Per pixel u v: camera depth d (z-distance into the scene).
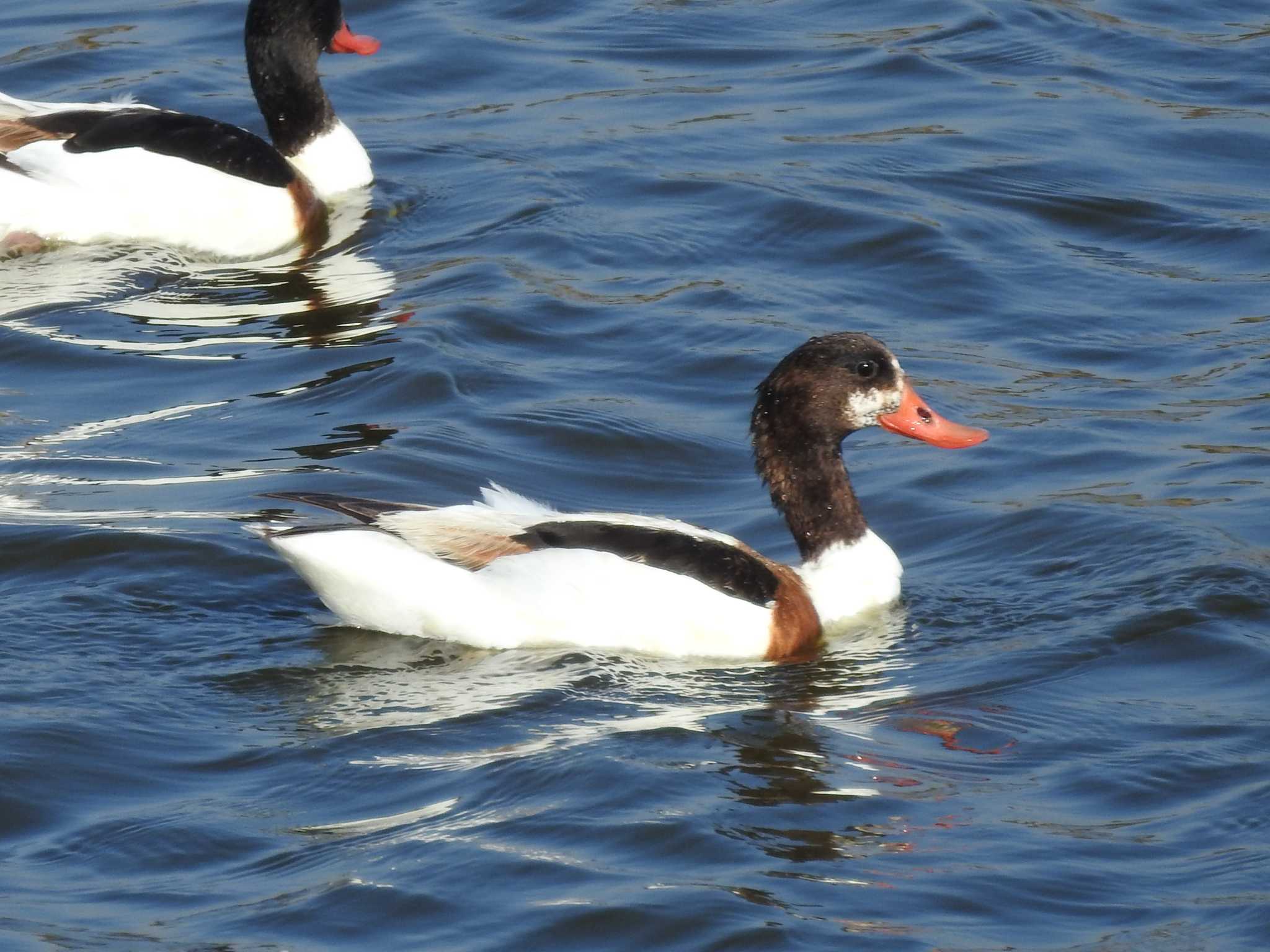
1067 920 9.48
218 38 24.31
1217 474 14.88
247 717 11.48
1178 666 12.27
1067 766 11.01
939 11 25.20
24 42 24.00
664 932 9.35
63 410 15.96
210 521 13.96
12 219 19.03
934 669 12.36
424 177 21.09
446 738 11.24
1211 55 23.84
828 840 10.18
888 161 21.06
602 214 19.92
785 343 17.27
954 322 17.89
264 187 19.61
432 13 25.31
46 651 12.16
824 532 13.28
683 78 23.47
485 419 15.95
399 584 12.37
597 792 10.61
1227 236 19.47
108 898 9.68
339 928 9.39
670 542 12.67
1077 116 22.25
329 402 16.19
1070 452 15.34
